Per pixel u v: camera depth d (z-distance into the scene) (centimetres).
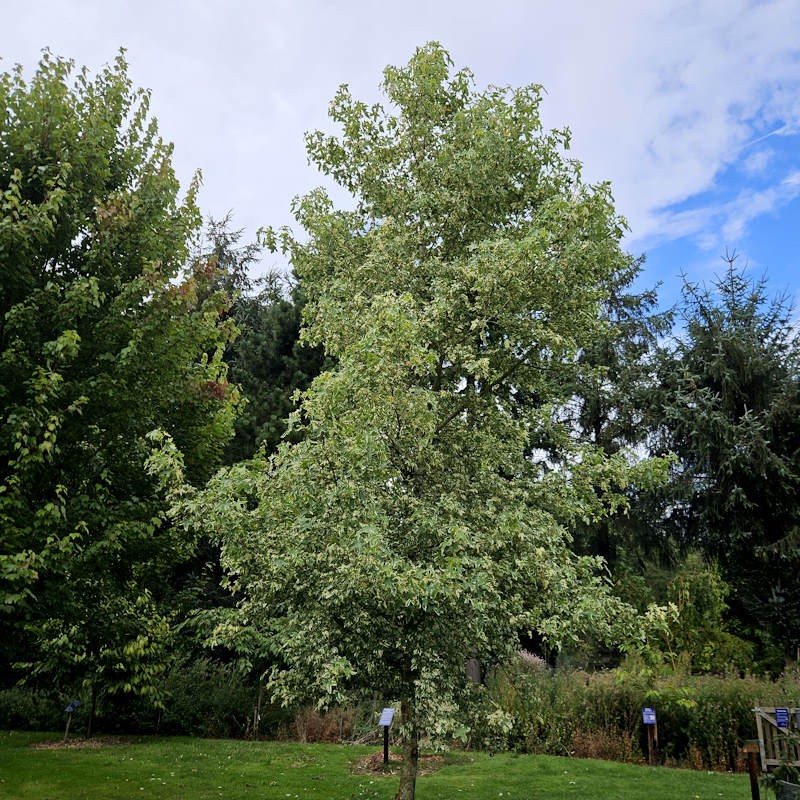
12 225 709
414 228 970
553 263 768
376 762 1090
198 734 1392
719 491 1761
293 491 646
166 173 955
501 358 865
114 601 929
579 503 772
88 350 822
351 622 616
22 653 960
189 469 944
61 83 858
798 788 663
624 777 973
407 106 1027
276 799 845
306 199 1047
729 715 1087
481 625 615
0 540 672
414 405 659
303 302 1855
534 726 1188
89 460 818
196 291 945
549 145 984
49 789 862
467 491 710
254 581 673
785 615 1672
